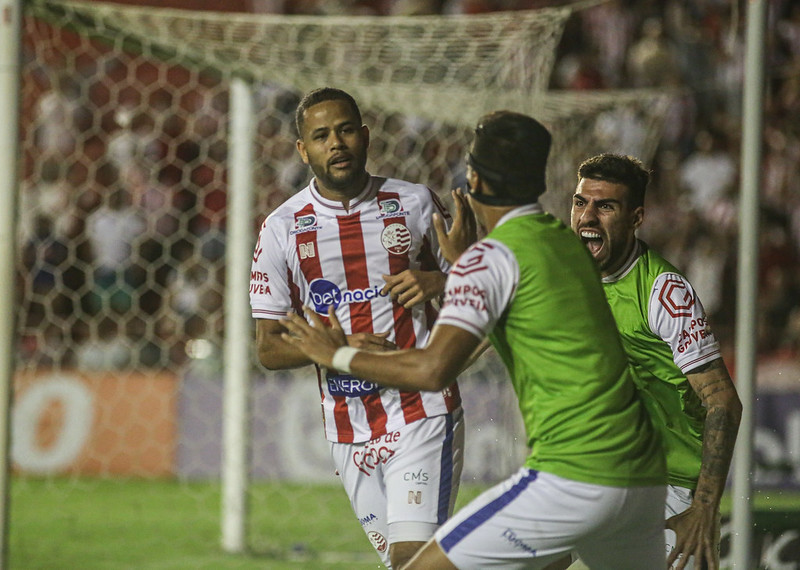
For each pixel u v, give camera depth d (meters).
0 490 16.62
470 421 30.44
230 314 22.75
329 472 31.70
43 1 19.56
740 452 15.45
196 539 23.84
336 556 22.08
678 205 41.62
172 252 36.06
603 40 45.25
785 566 17.83
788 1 42.56
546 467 10.24
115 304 35.53
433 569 10.52
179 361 34.75
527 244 10.32
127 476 32.75
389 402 13.43
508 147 10.43
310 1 43.66
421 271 13.25
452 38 24.78
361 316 13.47
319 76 25.22
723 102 43.06
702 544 11.53
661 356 12.80
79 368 33.69
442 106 27.59
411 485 13.20
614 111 38.25
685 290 12.52
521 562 10.37
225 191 36.81
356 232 13.42
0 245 16.72
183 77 34.38
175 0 32.19
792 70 40.59
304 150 13.14
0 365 16.66
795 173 40.44
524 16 24.00
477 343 10.16
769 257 38.91
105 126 36.16
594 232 12.68
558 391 10.25
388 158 31.22
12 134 16.78
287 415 31.91
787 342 35.41
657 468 10.45
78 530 24.86
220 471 32.75
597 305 10.42
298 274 13.61
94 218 35.75
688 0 44.88
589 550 10.63
